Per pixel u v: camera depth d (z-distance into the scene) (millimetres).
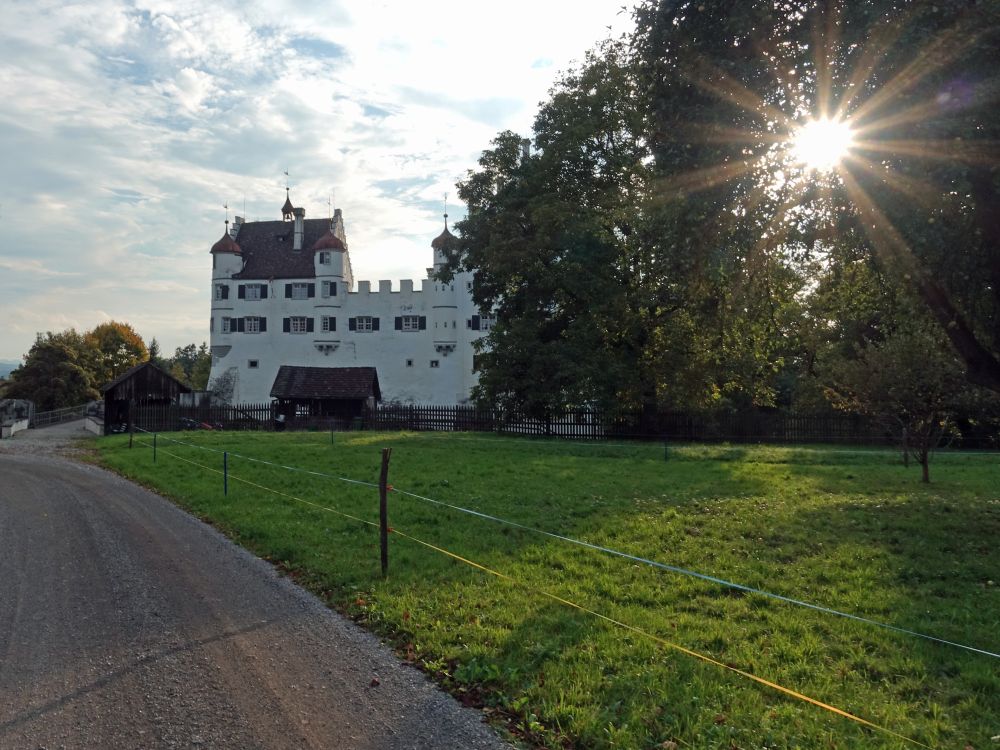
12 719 5453
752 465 24359
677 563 10211
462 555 10453
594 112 37844
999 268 12039
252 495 15680
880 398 20859
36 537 12008
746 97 12320
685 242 13930
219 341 72938
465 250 44312
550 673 6273
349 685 6164
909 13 10555
